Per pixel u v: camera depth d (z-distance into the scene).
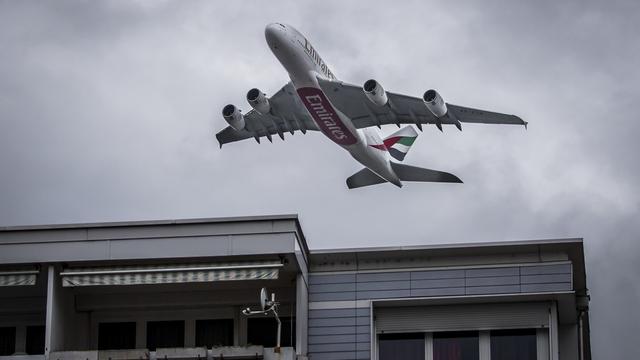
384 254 31.47
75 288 30.20
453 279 31.02
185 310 31.53
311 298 31.25
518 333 30.55
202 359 27.58
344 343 30.52
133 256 28.20
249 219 28.39
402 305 31.25
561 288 30.38
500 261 31.11
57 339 28.50
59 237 28.50
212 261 28.36
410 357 30.80
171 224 28.52
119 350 28.17
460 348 30.67
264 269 27.84
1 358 27.55
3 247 28.41
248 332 31.20
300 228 29.53
